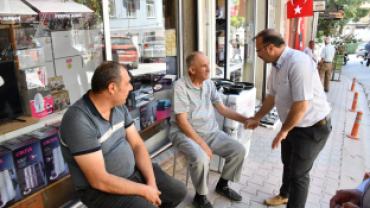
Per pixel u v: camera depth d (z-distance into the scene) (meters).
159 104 3.34
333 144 4.33
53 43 2.30
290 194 2.35
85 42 2.56
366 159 3.96
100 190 1.65
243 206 2.67
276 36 2.13
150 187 1.71
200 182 2.43
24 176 1.91
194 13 3.64
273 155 3.81
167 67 3.58
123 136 1.83
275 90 2.35
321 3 9.02
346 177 3.35
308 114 2.13
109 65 1.58
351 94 8.32
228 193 2.75
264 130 4.81
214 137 2.69
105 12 2.50
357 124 4.61
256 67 6.18
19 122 2.07
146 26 3.19
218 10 4.73
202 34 3.79
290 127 2.13
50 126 2.20
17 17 2.03
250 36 5.88
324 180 3.20
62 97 2.41
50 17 2.24
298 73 2.03
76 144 1.51
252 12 5.74
